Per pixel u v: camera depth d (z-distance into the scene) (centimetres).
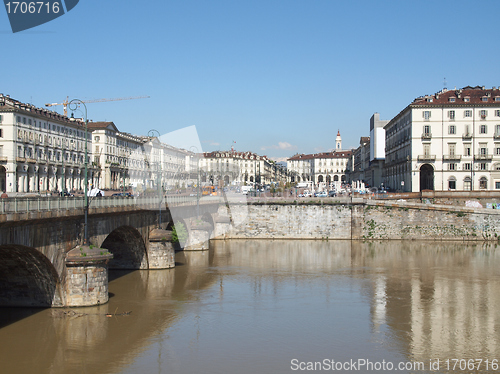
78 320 3634
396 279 5588
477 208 9144
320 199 9469
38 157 11012
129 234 5306
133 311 4012
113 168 14638
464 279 5619
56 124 11919
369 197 10444
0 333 3359
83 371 2831
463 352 3238
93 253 3856
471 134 11594
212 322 3794
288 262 6738
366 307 4312
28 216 2955
